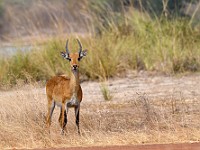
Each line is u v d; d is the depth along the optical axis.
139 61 33.88
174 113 24.34
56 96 21.98
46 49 33.91
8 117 22.88
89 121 22.81
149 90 29.30
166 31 35.66
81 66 32.88
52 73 32.31
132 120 23.47
